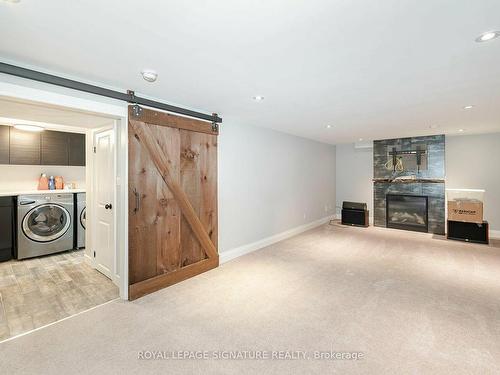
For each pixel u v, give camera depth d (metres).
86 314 2.40
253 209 4.38
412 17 1.40
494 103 3.06
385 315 2.36
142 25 1.47
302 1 1.26
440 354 1.85
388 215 6.18
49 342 1.99
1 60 1.87
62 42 1.66
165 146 2.99
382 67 2.06
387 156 6.16
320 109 3.32
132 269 2.71
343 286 2.97
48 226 4.17
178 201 3.14
